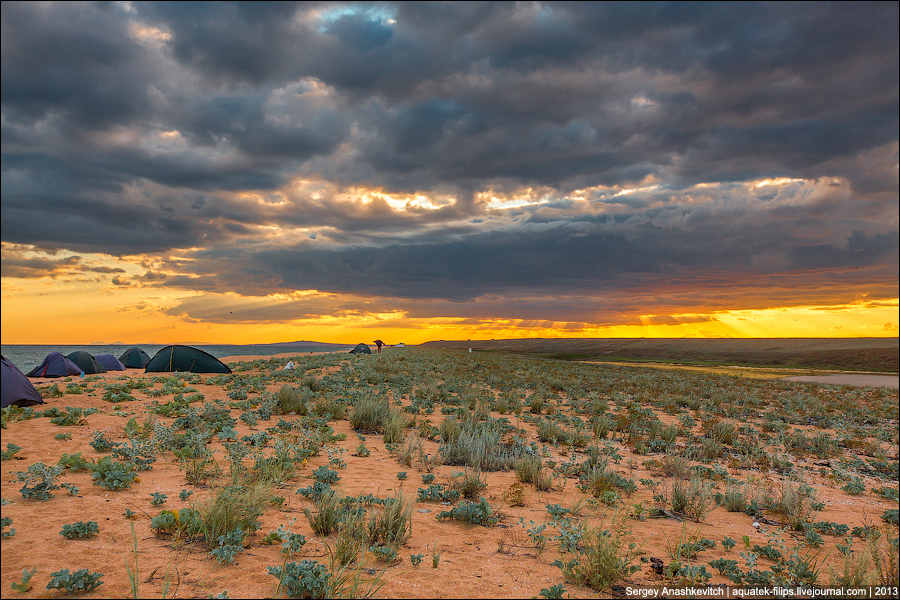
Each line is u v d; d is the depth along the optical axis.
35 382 22.25
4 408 13.12
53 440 10.24
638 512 7.94
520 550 6.00
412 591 4.62
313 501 7.37
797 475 12.45
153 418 12.51
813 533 7.44
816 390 39.41
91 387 18.70
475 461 10.73
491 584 4.90
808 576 5.70
